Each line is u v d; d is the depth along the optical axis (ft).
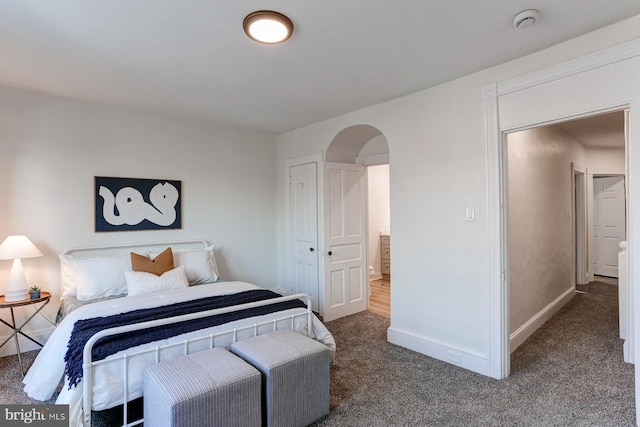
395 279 11.17
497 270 8.69
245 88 10.18
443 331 9.90
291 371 6.64
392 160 11.18
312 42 7.41
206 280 12.34
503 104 8.54
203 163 13.96
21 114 10.36
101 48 7.68
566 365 9.44
